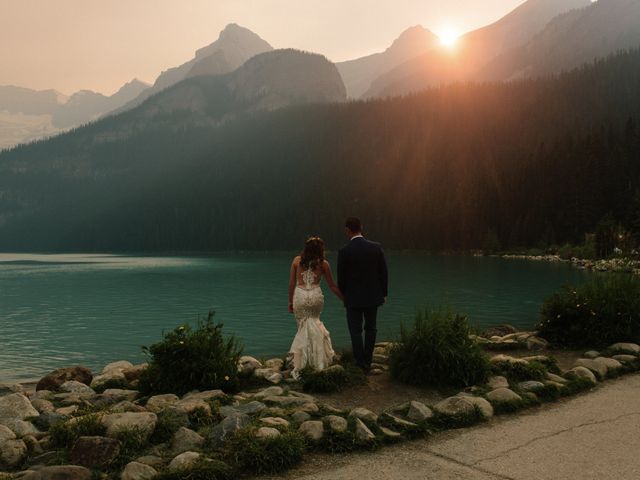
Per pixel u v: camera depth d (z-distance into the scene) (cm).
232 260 10381
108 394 669
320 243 701
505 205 9844
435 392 614
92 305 2794
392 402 580
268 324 1903
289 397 567
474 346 661
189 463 391
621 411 534
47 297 3309
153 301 2920
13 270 7131
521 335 1007
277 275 5362
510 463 405
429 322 674
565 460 406
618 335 880
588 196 7925
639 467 388
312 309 693
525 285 3334
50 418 529
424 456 427
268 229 16700
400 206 13050
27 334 1825
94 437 420
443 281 3716
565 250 7350
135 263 9419
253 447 411
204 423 489
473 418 514
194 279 4822
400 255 10044
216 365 659
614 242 6050
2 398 570
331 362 710
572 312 926
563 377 673
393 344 702
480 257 8675
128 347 1563
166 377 664
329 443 446
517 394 583
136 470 380
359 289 683
